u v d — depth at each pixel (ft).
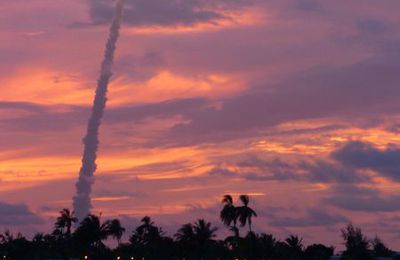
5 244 516.73
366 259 510.17
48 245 524.93
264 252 469.98
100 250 504.43
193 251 469.16
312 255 514.27
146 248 527.40
